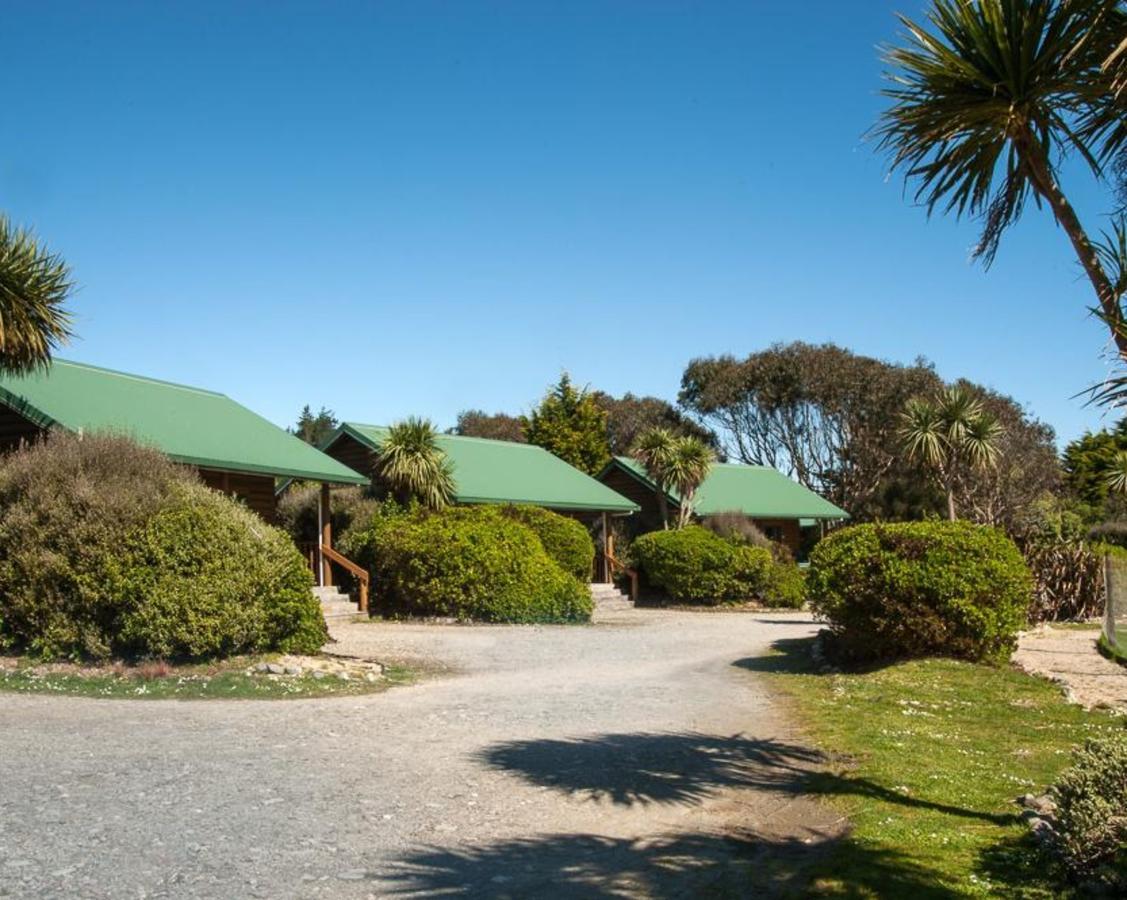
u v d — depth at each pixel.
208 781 6.92
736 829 6.25
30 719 9.16
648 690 12.16
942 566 13.44
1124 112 5.28
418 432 25.30
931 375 52.34
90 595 12.25
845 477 53.97
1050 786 6.94
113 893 4.67
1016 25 5.08
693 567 30.72
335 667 13.05
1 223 14.40
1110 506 47.25
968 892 4.80
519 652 16.62
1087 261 5.32
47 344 14.92
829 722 9.85
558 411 53.06
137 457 13.79
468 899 4.85
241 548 13.16
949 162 5.64
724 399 57.12
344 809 6.36
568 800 6.82
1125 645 15.67
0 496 13.17
